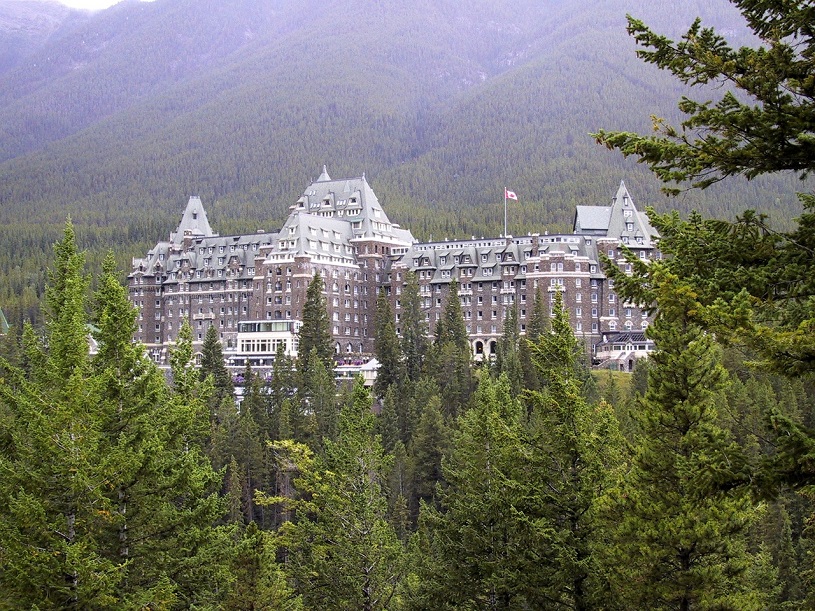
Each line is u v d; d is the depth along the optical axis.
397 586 67.38
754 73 26.69
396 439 160.00
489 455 60.59
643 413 46.53
